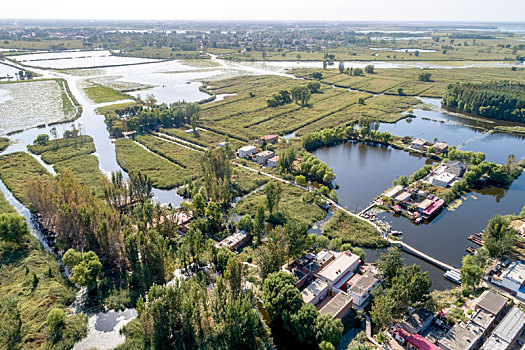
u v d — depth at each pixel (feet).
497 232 460.55
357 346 306.96
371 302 380.78
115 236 433.48
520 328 330.75
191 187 626.64
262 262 396.78
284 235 415.44
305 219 535.19
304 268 411.54
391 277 380.17
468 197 608.19
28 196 536.42
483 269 405.59
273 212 549.13
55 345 327.67
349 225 517.14
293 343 341.41
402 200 570.05
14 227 449.06
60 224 463.01
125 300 384.47
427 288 349.82
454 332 324.60
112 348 331.77
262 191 622.54
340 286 391.24
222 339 331.77
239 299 330.34
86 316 363.35
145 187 584.40
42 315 357.61
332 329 314.35
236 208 566.77
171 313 329.93
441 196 588.91
